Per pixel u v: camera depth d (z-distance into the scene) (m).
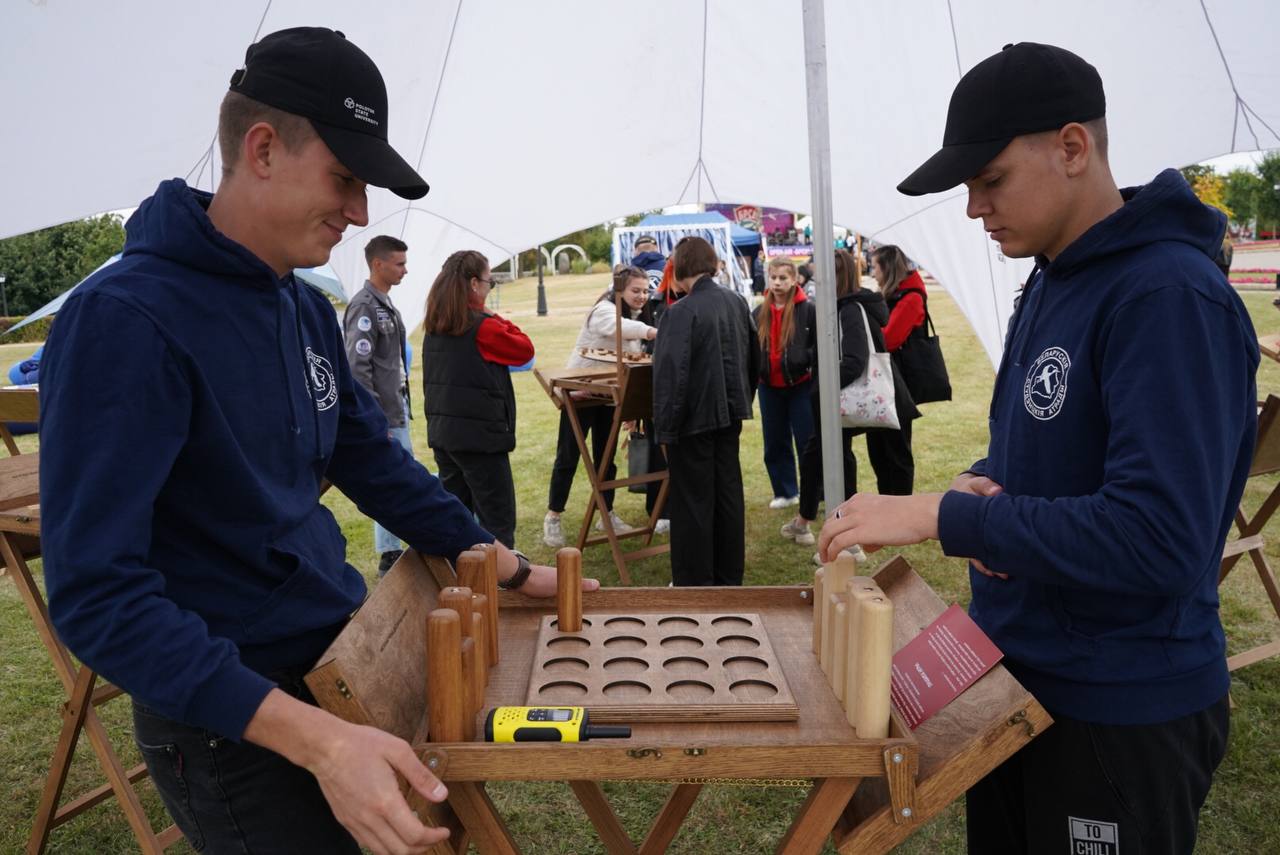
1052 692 1.31
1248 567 4.17
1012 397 1.38
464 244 5.11
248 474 1.18
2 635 3.94
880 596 1.13
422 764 1.01
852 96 4.62
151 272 1.13
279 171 1.16
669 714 1.17
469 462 4.24
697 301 3.77
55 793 2.32
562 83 4.57
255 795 1.26
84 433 1.03
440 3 4.05
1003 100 1.22
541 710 1.13
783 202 5.16
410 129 4.50
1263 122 4.14
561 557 1.42
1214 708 1.29
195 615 1.05
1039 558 1.15
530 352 4.20
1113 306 1.20
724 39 4.47
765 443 5.49
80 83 3.38
